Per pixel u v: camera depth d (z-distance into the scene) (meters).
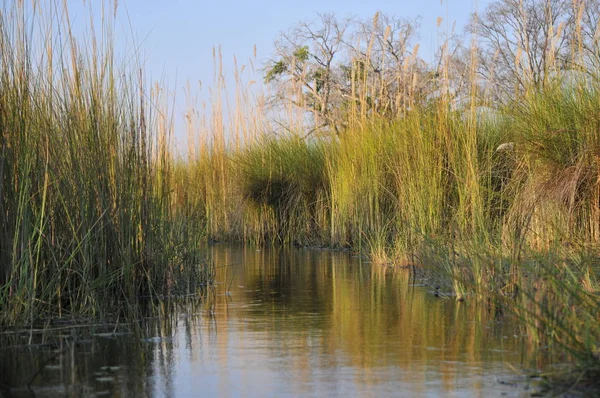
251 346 4.50
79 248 5.55
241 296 6.64
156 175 7.06
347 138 11.83
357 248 10.84
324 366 3.98
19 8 5.31
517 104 8.12
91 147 5.91
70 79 5.87
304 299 6.40
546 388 3.45
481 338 4.64
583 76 7.36
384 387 3.54
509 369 3.85
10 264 5.03
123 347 4.52
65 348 4.49
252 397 3.41
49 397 3.44
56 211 5.59
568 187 6.81
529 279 5.29
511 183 8.03
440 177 8.61
